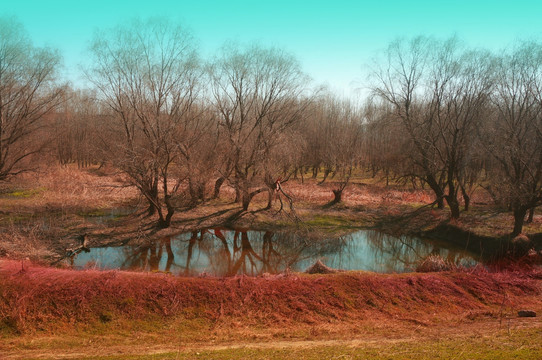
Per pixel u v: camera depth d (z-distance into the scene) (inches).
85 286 522.3
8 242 758.5
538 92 872.9
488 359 274.8
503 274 655.1
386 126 1155.9
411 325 485.7
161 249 863.1
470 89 988.6
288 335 456.4
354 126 1711.4
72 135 1814.7
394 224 1075.9
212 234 980.6
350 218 1117.7
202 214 1070.4
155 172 889.5
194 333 468.4
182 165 965.8
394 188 1569.9
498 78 937.5
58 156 1798.7
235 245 917.8
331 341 417.4
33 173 1302.9
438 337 404.8
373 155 1744.6
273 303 531.8
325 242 952.3
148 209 1050.1
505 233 882.8
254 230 1015.0
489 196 1253.1
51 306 492.4
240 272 751.1
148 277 557.0
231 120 1119.0
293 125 1171.3
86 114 1589.6
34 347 417.4
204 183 1071.0
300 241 954.7
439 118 1019.9
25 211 1002.7
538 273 660.7
